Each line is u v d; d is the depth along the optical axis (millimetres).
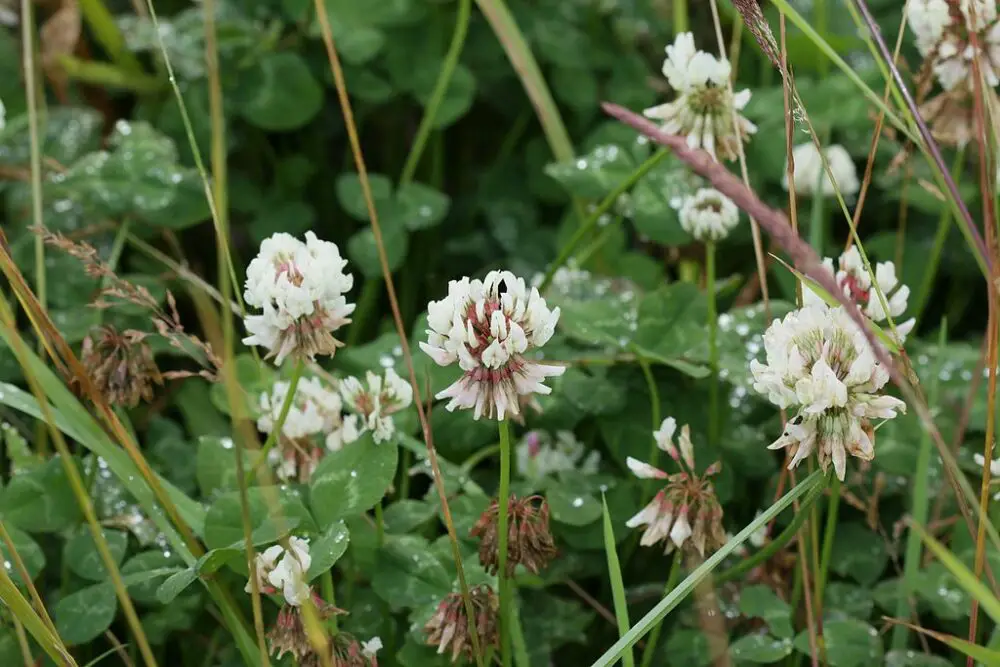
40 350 625
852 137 742
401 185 735
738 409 625
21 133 721
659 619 516
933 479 608
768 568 589
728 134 568
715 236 594
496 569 559
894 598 586
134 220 683
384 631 573
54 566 601
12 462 630
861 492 612
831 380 501
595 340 620
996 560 583
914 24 576
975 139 638
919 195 698
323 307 535
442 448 623
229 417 655
